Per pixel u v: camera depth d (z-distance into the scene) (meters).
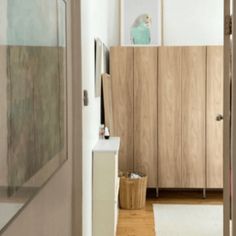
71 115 2.30
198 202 5.20
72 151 2.36
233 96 2.04
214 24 5.66
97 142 4.05
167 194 5.56
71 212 2.33
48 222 1.52
